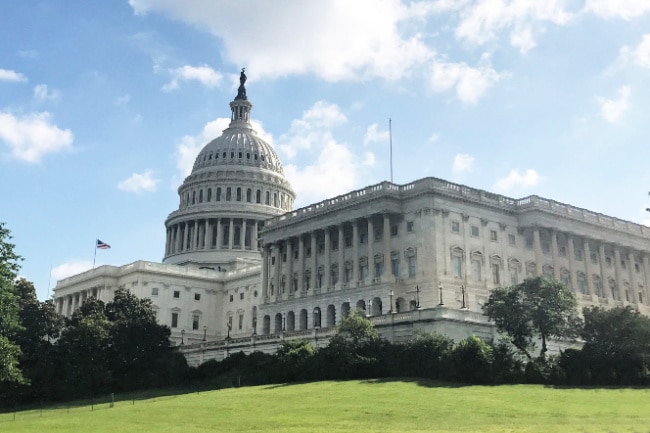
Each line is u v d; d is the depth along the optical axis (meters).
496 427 44.09
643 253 130.62
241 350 101.12
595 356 73.81
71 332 98.81
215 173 193.75
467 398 58.06
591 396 60.59
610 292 121.56
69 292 166.38
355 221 110.12
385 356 78.06
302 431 43.41
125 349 102.69
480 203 107.25
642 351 75.00
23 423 58.25
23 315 99.94
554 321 77.12
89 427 51.44
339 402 58.19
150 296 148.62
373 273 105.50
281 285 124.31
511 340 79.12
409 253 103.50
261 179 195.12
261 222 186.75
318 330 91.50
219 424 49.62
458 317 82.31
